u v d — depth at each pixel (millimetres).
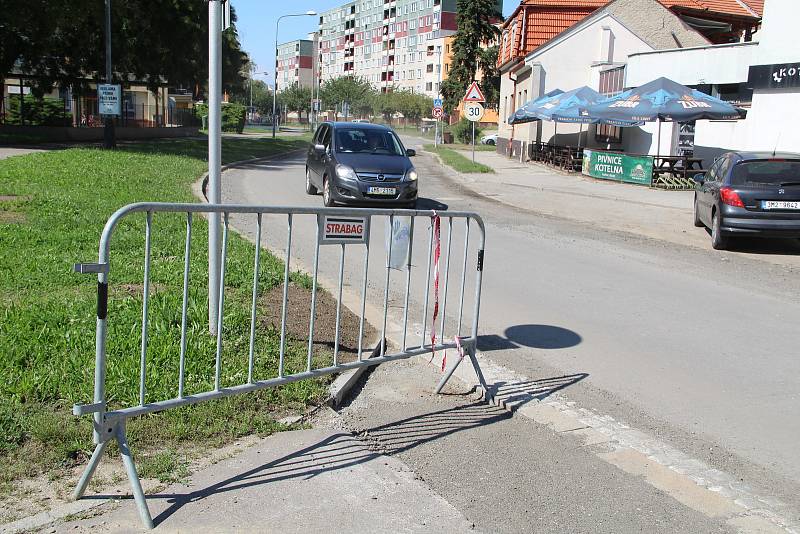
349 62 154000
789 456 4840
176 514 3645
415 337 6926
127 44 34500
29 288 7168
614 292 9422
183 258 8906
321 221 4871
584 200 20391
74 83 36344
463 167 30250
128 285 7523
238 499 3820
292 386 5273
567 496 4145
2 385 4707
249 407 4906
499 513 3916
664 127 28188
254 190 19922
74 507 3631
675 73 26922
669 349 7090
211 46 5637
